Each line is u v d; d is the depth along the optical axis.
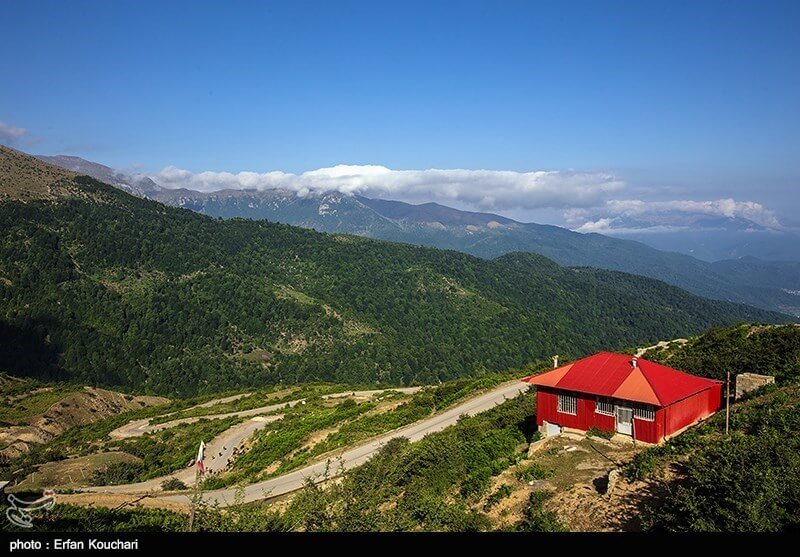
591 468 21.81
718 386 27.91
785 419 20.77
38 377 116.69
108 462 50.16
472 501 20.53
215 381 132.00
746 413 23.23
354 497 19.44
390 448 31.34
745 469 15.06
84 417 84.25
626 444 24.36
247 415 71.31
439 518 18.28
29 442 64.62
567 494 19.30
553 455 23.77
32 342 126.19
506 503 19.53
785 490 13.80
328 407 66.81
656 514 15.73
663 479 18.45
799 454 15.99
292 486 33.03
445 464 24.59
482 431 31.61
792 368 29.53
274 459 42.56
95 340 134.75
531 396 40.50
